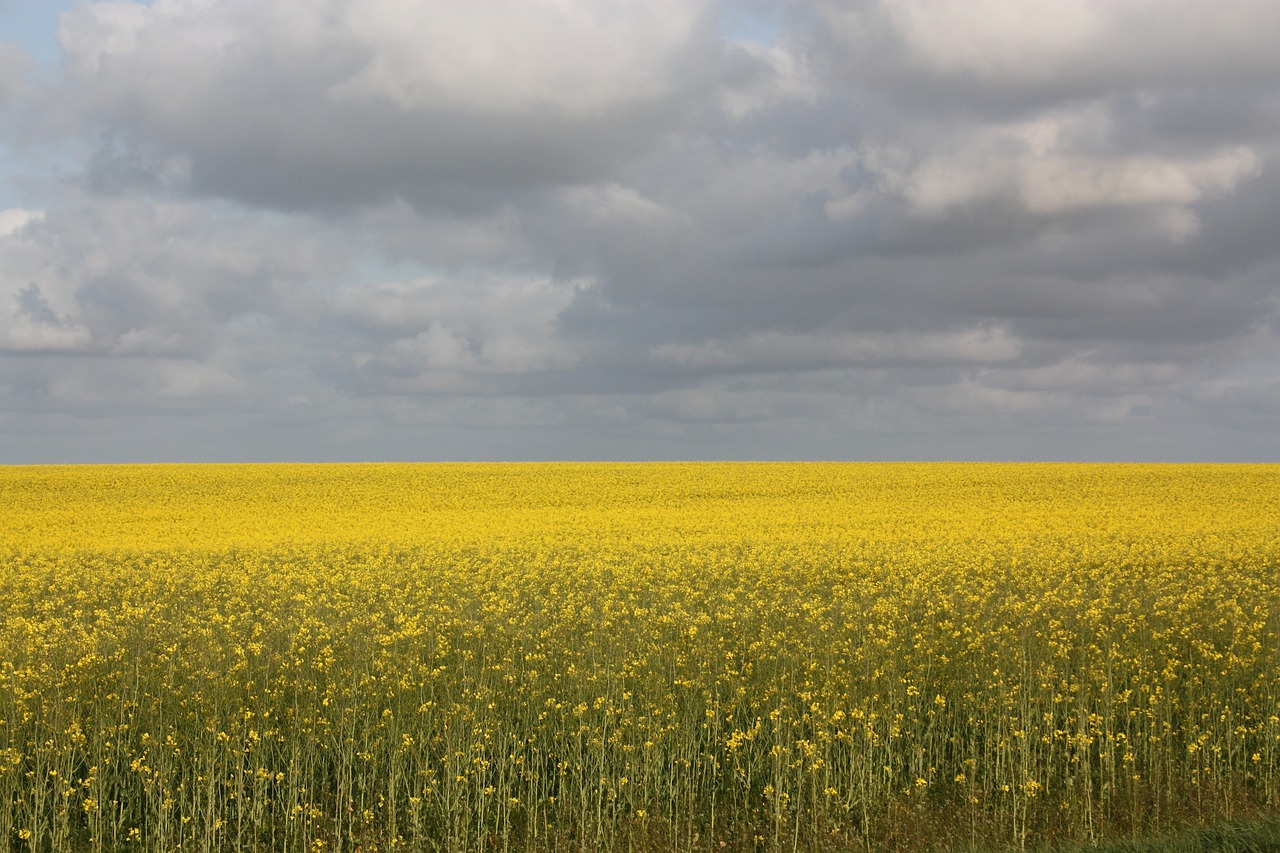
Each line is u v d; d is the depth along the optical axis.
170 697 12.81
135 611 18.61
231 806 11.73
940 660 14.59
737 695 13.74
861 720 12.48
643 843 11.21
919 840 11.30
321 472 61.34
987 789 12.28
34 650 14.77
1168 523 36.75
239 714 12.27
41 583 23.47
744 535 34.22
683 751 12.48
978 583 22.23
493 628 17.19
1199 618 16.86
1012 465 70.81
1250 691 13.62
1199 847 9.20
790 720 12.76
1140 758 12.92
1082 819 11.50
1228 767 12.24
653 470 65.00
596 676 13.62
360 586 22.91
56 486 51.50
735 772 12.28
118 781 11.59
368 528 38.12
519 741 12.58
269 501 46.78
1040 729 13.17
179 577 23.88
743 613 17.88
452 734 12.27
